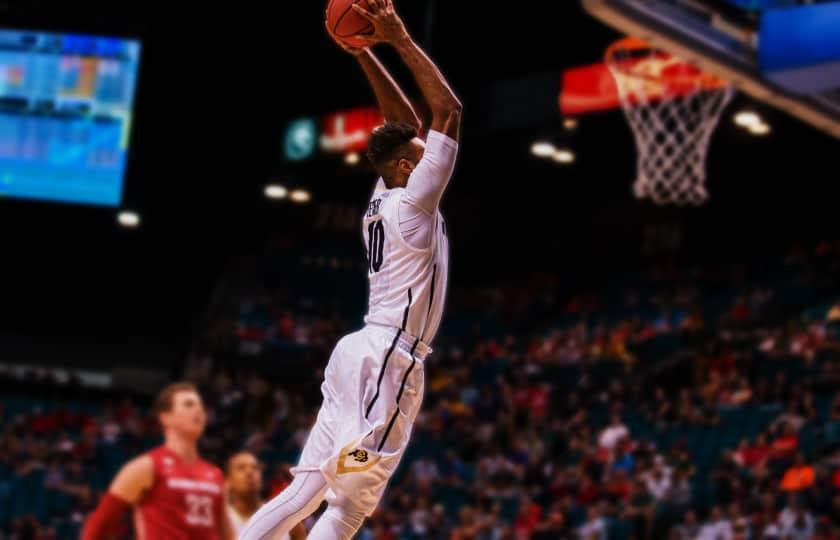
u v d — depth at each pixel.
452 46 23.52
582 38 21.03
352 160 23.92
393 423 3.86
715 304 23.23
